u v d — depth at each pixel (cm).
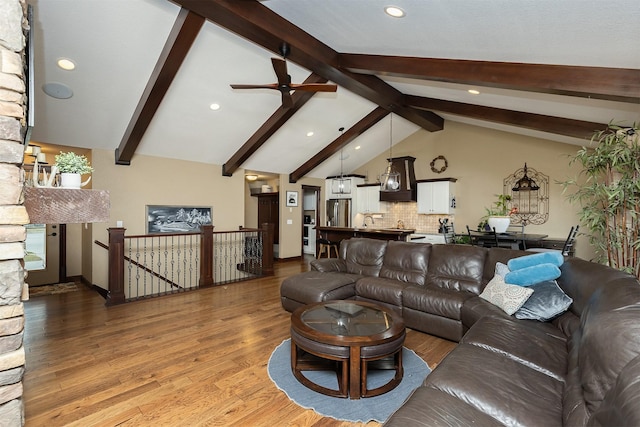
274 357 286
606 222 301
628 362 118
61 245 607
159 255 574
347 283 389
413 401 147
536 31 234
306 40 371
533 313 252
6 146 126
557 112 427
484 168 695
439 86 459
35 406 214
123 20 330
